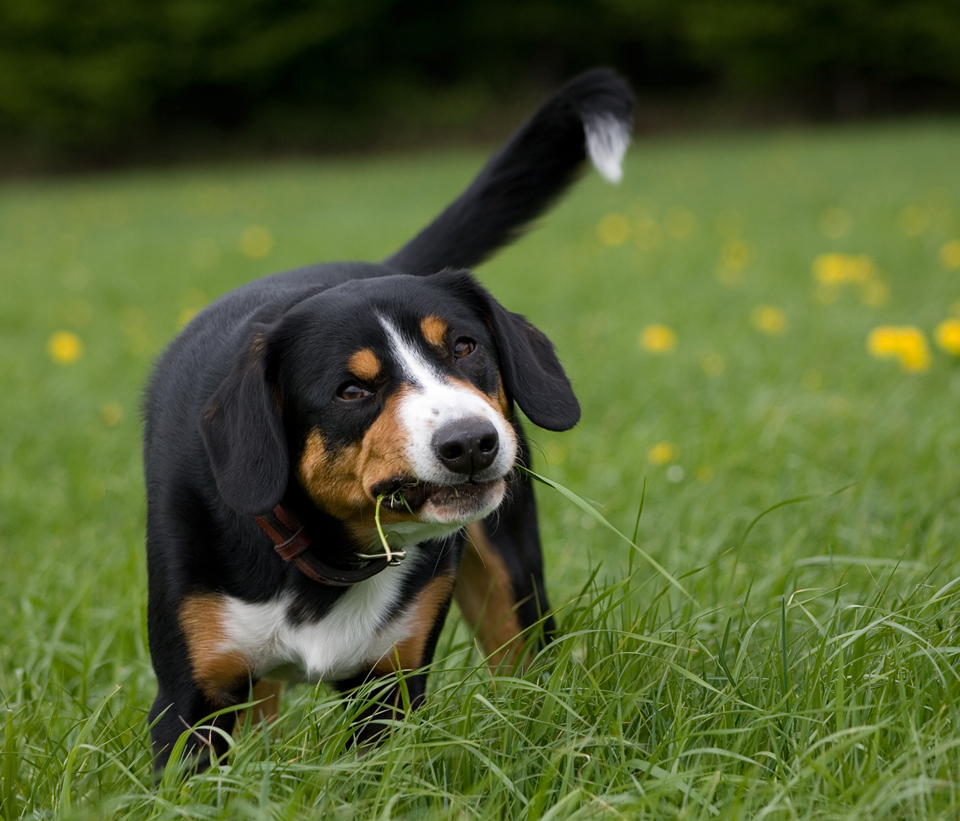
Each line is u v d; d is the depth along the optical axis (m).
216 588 2.84
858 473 4.70
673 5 38.28
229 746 2.90
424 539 2.90
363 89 39.53
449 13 39.78
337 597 2.93
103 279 12.57
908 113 39.62
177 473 2.91
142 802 2.50
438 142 38.12
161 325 9.41
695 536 4.16
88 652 3.48
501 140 38.00
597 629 2.88
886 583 3.15
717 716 2.62
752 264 11.06
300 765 2.43
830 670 2.71
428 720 2.66
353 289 2.89
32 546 4.52
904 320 7.75
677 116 39.47
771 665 2.81
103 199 25.42
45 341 9.23
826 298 8.67
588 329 8.04
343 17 37.44
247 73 37.41
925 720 2.60
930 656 2.56
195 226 18.28
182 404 3.06
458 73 41.50
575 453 5.18
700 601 3.49
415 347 2.76
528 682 2.78
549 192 4.36
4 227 20.02
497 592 3.49
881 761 2.38
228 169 34.91
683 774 2.28
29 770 2.81
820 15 37.03
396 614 3.00
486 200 4.25
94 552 4.26
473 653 3.46
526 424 4.88
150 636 2.94
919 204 15.32
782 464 4.89
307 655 2.93
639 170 24.84
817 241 12.51
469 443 2.51
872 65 38.34
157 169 36.81
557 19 39.75
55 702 3.15
